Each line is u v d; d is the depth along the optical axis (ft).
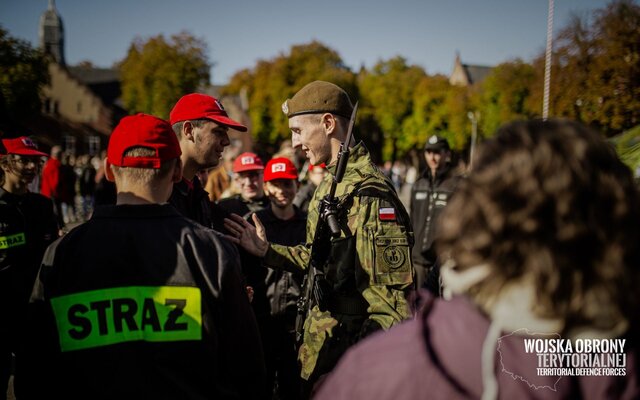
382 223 6.47
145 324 4.77
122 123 5.29
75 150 174.29
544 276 2.45
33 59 96.63
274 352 10.68
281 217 12.16
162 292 4.83
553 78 49.52
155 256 4.90
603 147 2.67
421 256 16.66
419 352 2.69
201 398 4.82
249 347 5.20
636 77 43.93
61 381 4.81
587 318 2.53
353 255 6.64
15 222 10.96
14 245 10.85
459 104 164.14
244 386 5.24
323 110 7.55
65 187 37.22
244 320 5.16
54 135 172.04
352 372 2.84
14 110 94.22
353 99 165.99
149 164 5.14
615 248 2.46
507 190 2.57
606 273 2.45
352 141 7.34
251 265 10.58
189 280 4.89
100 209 5.12
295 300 10.61
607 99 45.16
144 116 5.30
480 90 160.86
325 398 2.91
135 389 4.64
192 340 4.81
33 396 4.91
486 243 2.57
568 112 48.67
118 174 5.22
